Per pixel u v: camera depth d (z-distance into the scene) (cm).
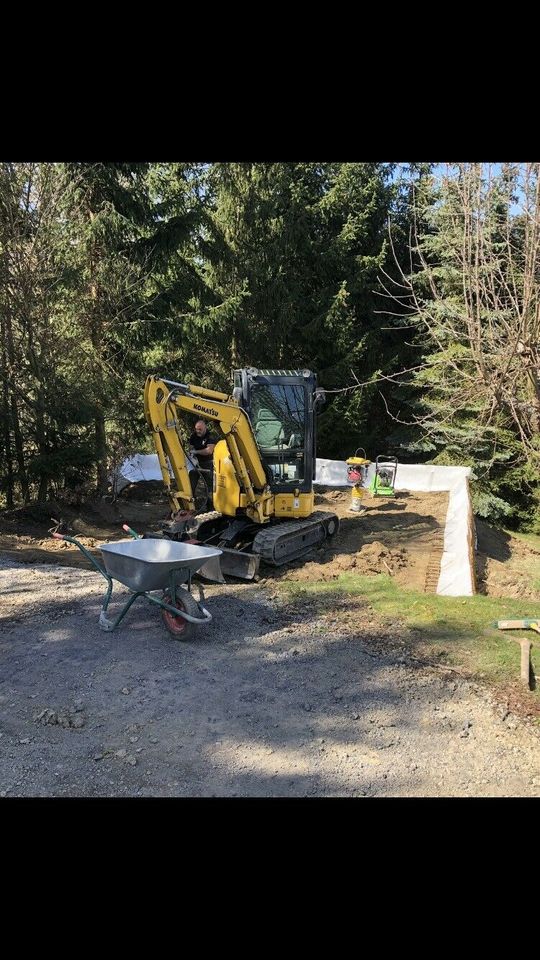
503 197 528
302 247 2211
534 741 459
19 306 1236
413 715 490
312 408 963
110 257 1473
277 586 830
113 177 1476
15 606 724
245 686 534
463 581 856
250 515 915
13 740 444
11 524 1186
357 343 2195
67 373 1332
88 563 950
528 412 578
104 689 523
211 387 1995
